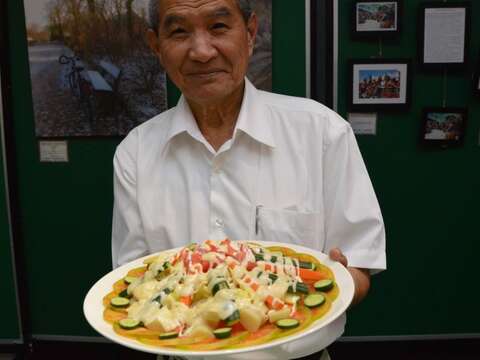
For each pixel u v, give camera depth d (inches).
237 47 41.7
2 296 100.0
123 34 89.0
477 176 92.4
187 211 49.9
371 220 46.0
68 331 102.1
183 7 39.7
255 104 49.3
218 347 29.7
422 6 85.5
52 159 96.0
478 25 87.0
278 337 30.3
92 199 97.0
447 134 90.2
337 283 37.0
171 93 91.3
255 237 49.0
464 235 94.6
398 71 87.9
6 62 91.5
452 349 98.8
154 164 50.8
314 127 48.0
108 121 93.0
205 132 50.0
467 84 89.1
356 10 86.0
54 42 90.4
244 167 48.8
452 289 96.5
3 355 101.7
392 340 98.7
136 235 51.5
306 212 47.9
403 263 96.0
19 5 90.2
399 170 92.7
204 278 36.5
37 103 93.5
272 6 86.9
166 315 32.6
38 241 99.4
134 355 99.4
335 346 99.9
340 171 46.7
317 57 89.1
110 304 37.0
